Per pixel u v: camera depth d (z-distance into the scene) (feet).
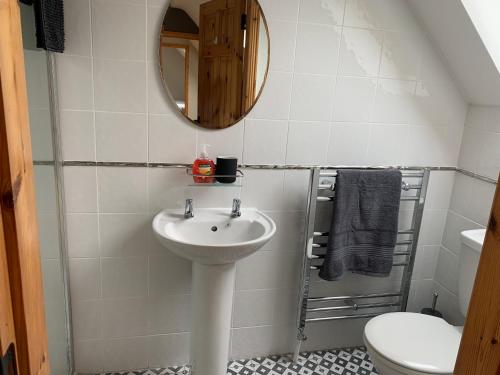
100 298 6.29
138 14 5.35
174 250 5.25
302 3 5.81
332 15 5.95
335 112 6.34
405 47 6.32
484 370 1.82
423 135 6.79
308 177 6.51
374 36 6.17
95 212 5.91
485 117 6.46
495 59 5.71
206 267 5.54
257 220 6.01
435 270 7.59
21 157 1.71
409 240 7.09
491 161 6.33
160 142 5.85
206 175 5.77
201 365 6.04
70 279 6.10
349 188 6.24
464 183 6.89
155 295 6.47
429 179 7.06
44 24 4.37
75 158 5.66
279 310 7.04
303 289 6.64
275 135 6.22
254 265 6.70
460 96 6.73
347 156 6.58
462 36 5.82
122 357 6.64
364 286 7.27
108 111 5.58
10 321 1.71
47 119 5.06
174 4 5.43
